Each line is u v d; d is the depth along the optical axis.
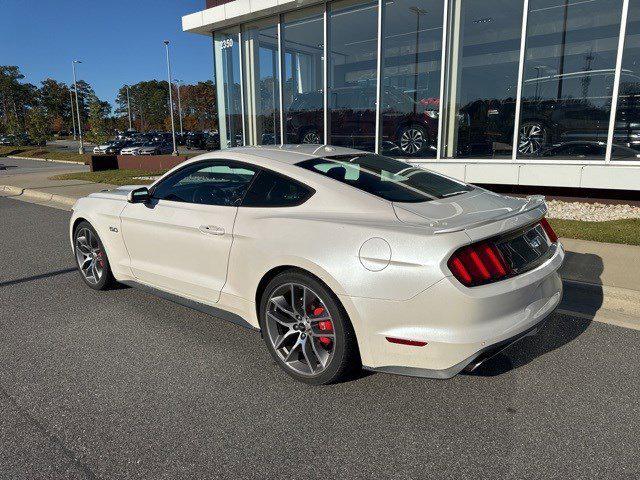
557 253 3.13
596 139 8.17
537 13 8.47
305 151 3.67
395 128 10.46
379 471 2.28
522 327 2.67
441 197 3.16
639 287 4.34
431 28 9.66
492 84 9.15
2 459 2.39
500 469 2.27
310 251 2.84
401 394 2.93
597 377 3.08
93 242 4.78
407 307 2.57
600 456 2.34
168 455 2.42
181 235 3.72
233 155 3.62
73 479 2.25
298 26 11.82
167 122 107.25
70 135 115.94
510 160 8.95
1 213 10.59
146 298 4.69
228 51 13.62
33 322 4.12
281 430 2.61
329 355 2.92
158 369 3.29
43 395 2.98
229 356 3.47
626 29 7.71
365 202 2.96
